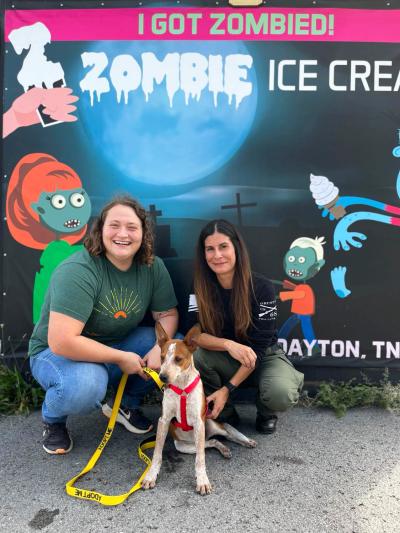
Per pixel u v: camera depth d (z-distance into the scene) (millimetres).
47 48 3494
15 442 2920
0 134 3557
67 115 3521
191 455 2766
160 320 3113
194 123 3482
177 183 3520
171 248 3553
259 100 3443
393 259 3477
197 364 2975
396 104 3406
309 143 3449
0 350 3621
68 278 2594
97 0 3445
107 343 3027
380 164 3438
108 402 3049
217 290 2904
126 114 3502
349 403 3350
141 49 3457
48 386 2660
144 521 2197
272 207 3490
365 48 3387
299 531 2127
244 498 2359
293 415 3273
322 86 3422
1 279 3600
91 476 2555
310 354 3529
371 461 2691
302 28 3393
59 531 2135
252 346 2869
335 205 3467
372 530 2135
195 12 3414
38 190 3559
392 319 3502
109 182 3549
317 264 3492
